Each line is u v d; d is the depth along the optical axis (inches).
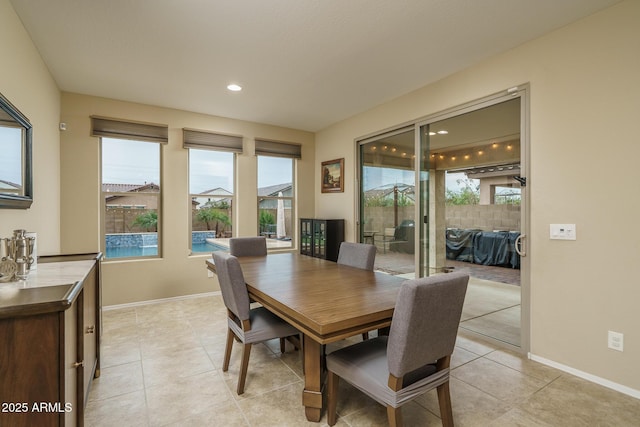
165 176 159.8
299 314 60.0
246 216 184.9
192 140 166.6
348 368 63.1
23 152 83.3
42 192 108.3
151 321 131.7
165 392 80.7
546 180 94.8
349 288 79.0
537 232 97.0
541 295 96.2
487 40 98.3
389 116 152.7
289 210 204.7
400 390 55.5
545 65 94.8
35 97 99.3
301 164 205.8
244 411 73.1
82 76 122.7
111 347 107.0
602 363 83.5
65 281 56.4
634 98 78.3
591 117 85.5
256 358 100.6
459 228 123.8
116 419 70.1
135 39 96.8
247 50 104.0
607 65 82.5
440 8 82.6
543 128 95.3
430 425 67.9
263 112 169.2
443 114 126.3
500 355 101.5
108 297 147.2
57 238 130.7
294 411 73.2
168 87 134.2
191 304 155.2
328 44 100.5
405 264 148.4
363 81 129.3
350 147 179.6
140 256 157.0
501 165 108.3
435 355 59.0
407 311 52.4
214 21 87.8
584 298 87.0
